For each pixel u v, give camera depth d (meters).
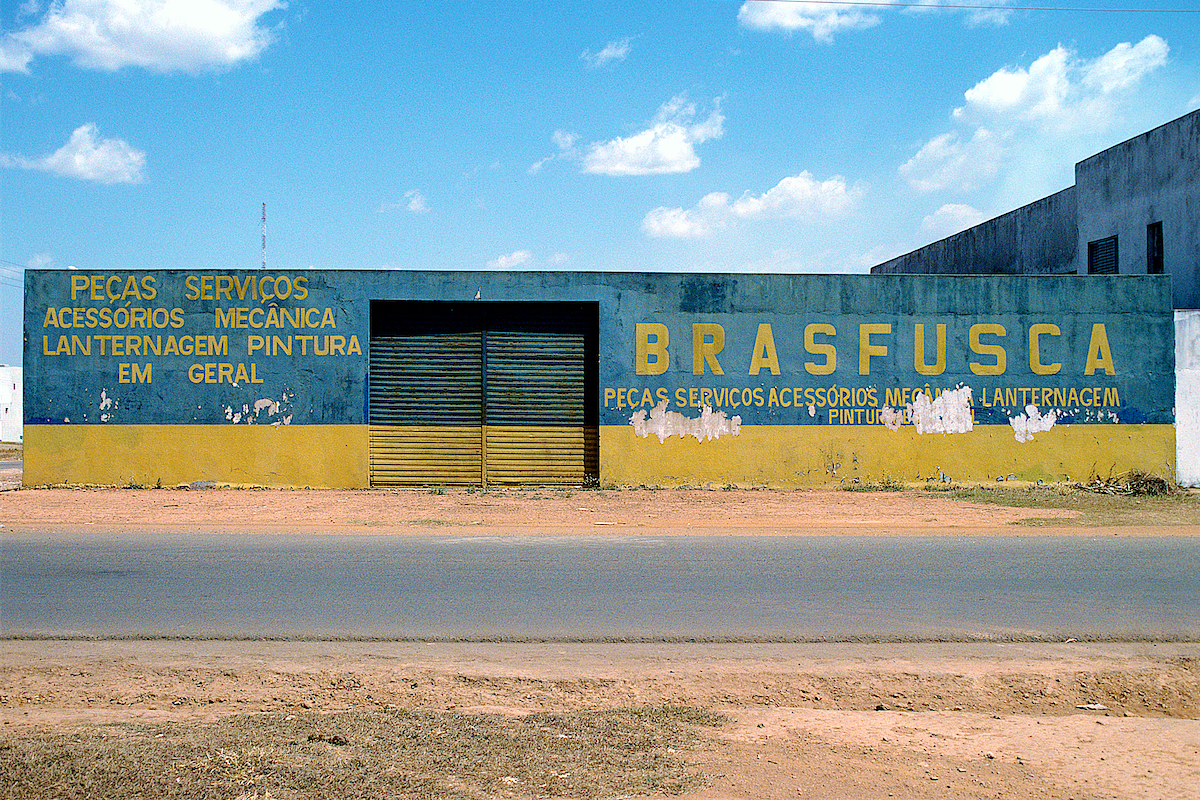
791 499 18.69
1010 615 8.62
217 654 7.22
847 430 20.56
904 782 4.93
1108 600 9.23
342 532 13.80
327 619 8.30
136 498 18.25
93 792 4.44
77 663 6.97
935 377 20.70
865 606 8.95
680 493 19.58
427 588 9.64
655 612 8.67
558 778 4.84
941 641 7.79
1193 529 14.60
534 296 20.27
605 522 15.35
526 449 20.47
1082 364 20.84
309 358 20.06
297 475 19.98
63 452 19.83
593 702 6.32
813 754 5.32
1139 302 20.94
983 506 17.70
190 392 19.92
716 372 20.45
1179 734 5.77
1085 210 29.48
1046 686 6.72
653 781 4.85
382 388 20.25
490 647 7.50
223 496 18.67
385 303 20.31
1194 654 7.46
